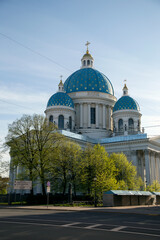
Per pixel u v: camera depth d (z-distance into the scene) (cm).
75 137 8506
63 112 9425
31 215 2662
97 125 10025
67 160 5619
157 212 3459
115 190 4938
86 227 1827
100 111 10331
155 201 6172
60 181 5850
